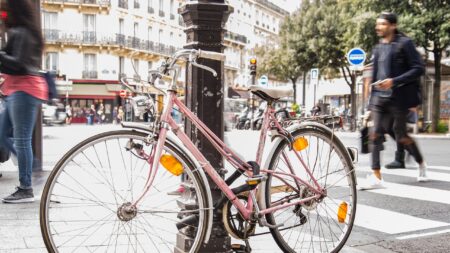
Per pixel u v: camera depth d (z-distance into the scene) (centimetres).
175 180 303
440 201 552
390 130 648
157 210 277
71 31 4756
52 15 4716
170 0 5741
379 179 630
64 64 4769
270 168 310
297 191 321
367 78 691
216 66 309
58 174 262
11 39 461
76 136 1997
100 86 4847
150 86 278
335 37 3559
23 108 481
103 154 269
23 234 384
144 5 5259
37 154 704
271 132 314
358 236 410
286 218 320
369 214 490
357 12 2512
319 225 350
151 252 310
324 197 331
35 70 477
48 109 3566
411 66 610
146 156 272
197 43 307
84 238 280
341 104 4569
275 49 4728
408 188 632
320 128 328
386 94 623
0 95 529
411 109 632
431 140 1853
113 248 293
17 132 491
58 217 271
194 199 287
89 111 4534
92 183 272
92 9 4772
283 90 317
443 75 2559
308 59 3797
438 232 423
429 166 873
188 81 313
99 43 4794
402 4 2300
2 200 502
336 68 3722
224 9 307
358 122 3045
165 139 273
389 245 381
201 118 306
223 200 290
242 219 298
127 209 273
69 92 4756
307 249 343
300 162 322
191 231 295
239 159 302
